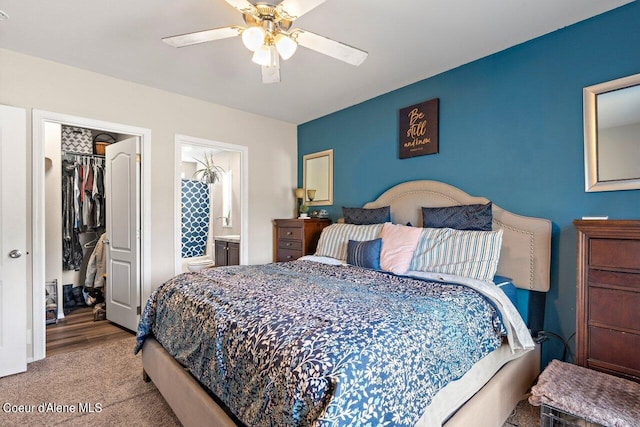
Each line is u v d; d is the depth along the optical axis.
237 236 5.72
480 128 2.65
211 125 3.68
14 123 2.40
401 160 3.25
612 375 1.69
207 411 1.39
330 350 1.03
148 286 3.22
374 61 2.67
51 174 3.74
